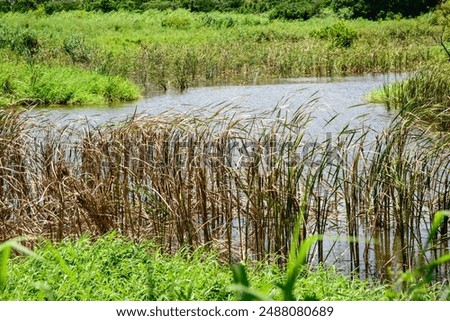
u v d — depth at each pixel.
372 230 12.81
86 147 13.98
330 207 14.49
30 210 13.71
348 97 34.38
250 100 34.50
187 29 75.62
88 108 33.72
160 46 53.25
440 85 25.95
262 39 60.28
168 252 12.84
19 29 51.00
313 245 13.59
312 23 78.06
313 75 49.09
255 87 41.31
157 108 33.28
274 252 12.36
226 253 12.88
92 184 13.86
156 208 13.02
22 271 9.95
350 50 50.91
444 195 13.35
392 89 30.22
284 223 12.31
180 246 12.58
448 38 45.88
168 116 14.51
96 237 12.61
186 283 9.44
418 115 14.63
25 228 12.94
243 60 49.56
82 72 41.00
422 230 14.08
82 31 71.75
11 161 14.17
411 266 12.37
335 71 48.97
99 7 90.38
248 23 77.69
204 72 48.03
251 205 13.31
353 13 81.25
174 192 12.88
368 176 13.27
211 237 13.00
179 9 86.12
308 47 52.00
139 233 13.00
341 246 13.59
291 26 73.81
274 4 89.44
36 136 14.78
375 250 13.22
